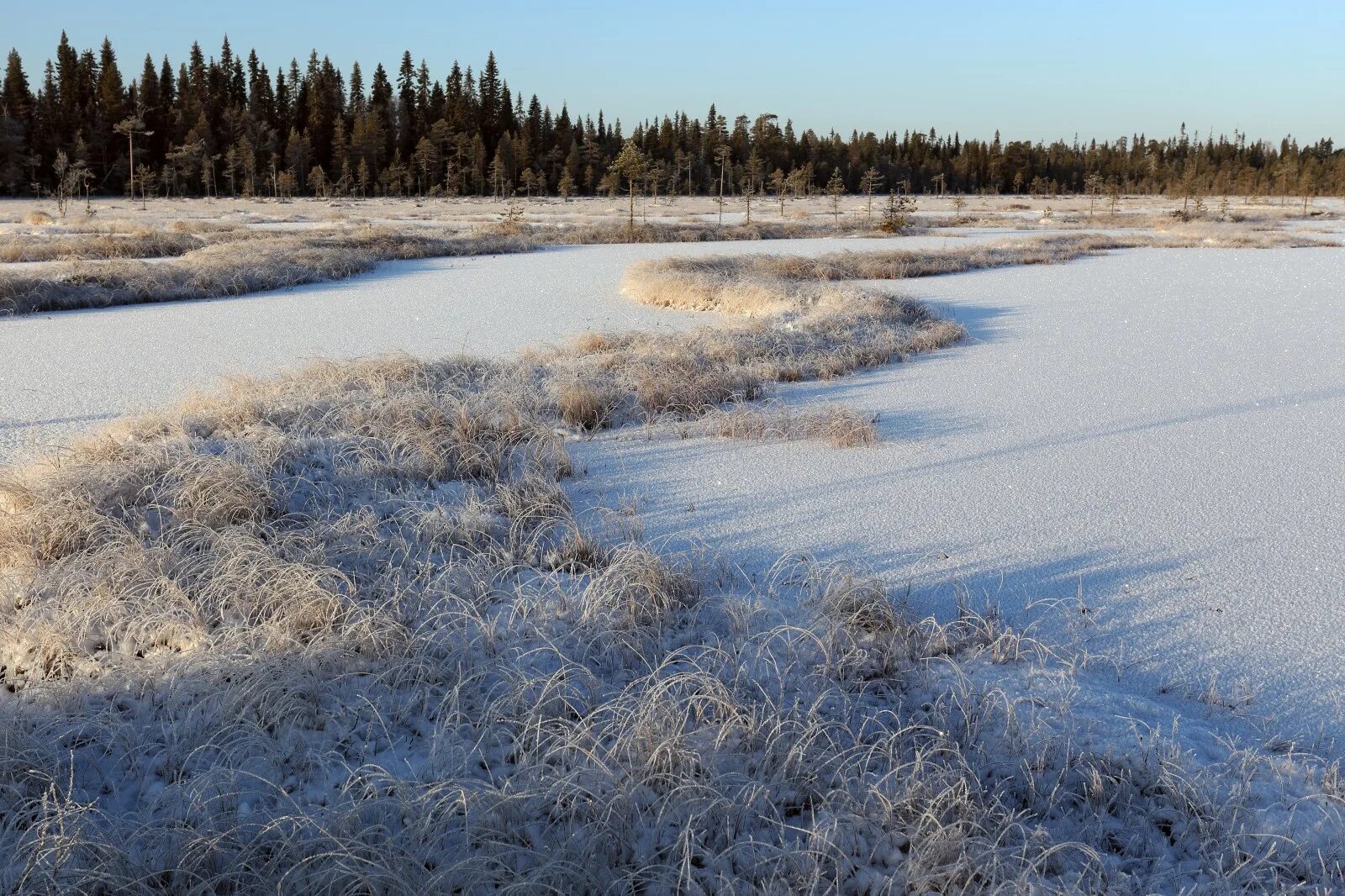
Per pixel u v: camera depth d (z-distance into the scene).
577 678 4.17
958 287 21.03
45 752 3.53
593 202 74.00
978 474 7.37
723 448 8.18
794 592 5.25
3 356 12.56
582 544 5.68
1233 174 101.06
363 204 68.00
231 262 21.91
